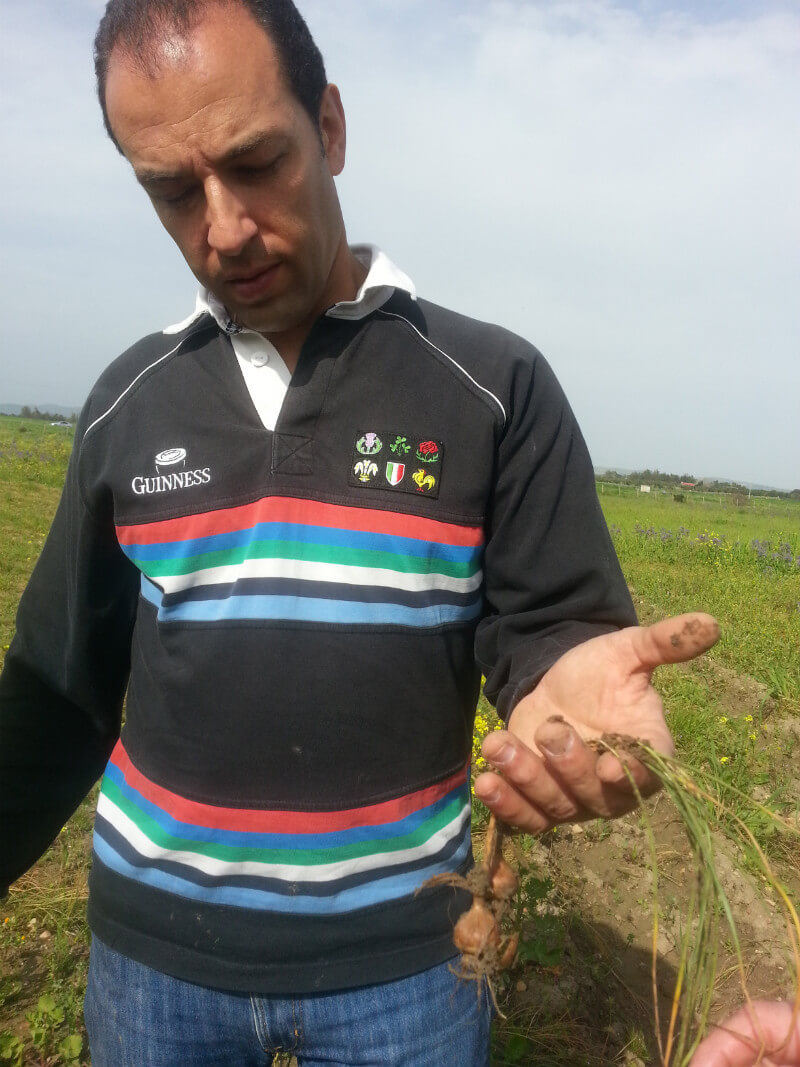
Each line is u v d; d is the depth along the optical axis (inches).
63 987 111.6
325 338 56.7
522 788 42.4
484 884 49.7
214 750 54.4
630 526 936.3
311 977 54.0
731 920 43.3
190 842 55.2
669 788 43.4
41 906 128.2
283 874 54.0
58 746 70.2
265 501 55.2
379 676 53.6
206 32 48.5
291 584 54.1
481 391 56.0
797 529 1150.3
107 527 63.2
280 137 50.0
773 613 379.2
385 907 54.4
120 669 69.9
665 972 122.3
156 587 58.2
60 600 66.7
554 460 56.9
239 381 58.2
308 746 53.5
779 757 198.4
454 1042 56.1
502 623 55.9
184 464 57.4
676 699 226.8
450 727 57.3
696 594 424.8
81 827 151.8
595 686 45.8
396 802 54.6
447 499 55.2
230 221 50.8
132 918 57.6
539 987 114.7
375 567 54.2
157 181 51.9
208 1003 56.0
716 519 1309.1
